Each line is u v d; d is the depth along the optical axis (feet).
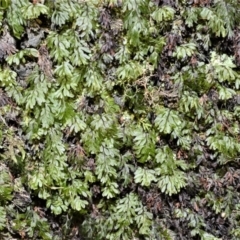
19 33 2.03
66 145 2.10
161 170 2.12
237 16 2.08
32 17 2.00
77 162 2.10
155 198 2.15
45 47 2.05
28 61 2.06
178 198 2.18
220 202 2.19
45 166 2.09
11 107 2.07
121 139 2.10
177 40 2.08
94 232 2.15
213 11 2.06
